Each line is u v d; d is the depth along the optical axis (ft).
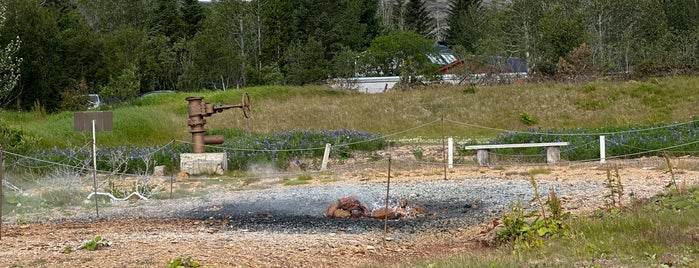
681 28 223.51
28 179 54.44
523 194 40.88
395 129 96.73
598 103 101.35
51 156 61.31
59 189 46.75
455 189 43.96
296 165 62.13
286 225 35.32
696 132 64.95
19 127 78.69
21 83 119.24
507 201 39.32
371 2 273.54
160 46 208.74
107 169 60.13
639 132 66.13
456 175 51.78
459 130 94.22
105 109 113.39
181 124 95.30
